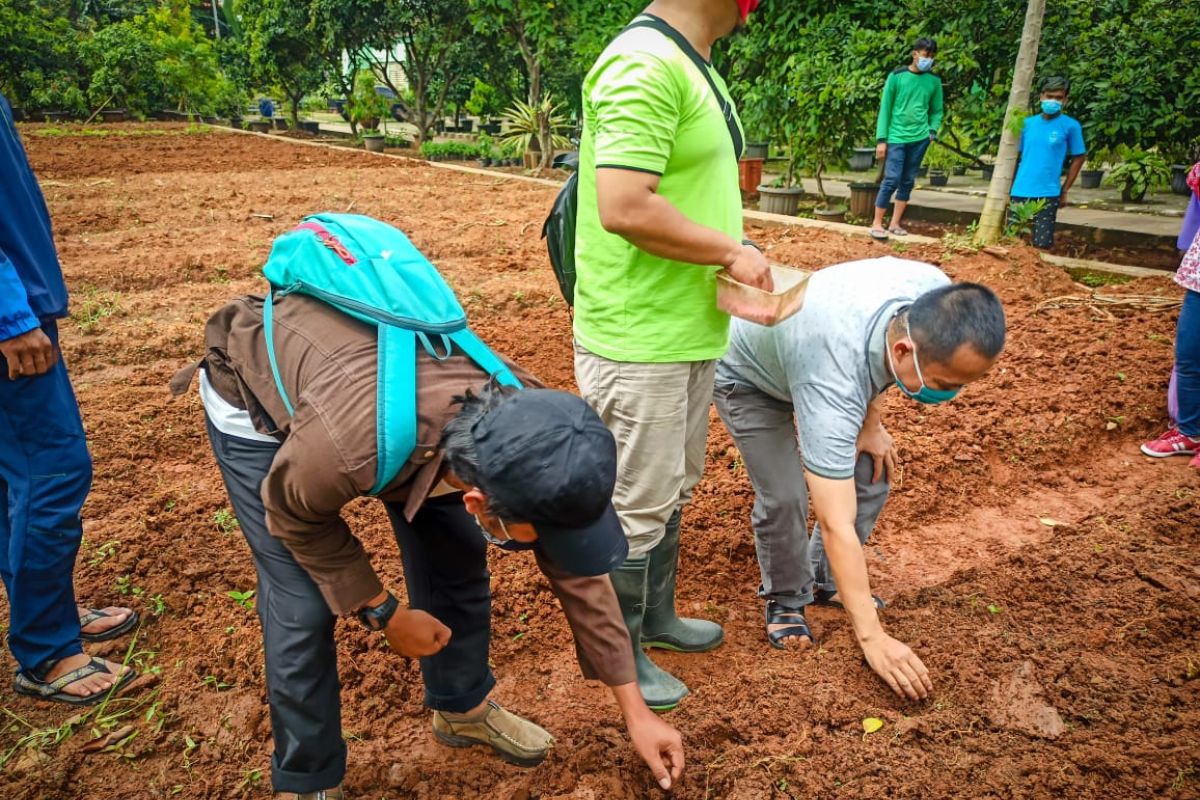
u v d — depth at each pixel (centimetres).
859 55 1012
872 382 241
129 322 609
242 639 292
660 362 231
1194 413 425
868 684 267
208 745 254
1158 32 854
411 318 172
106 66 2500
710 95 218
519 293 658
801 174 1500
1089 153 929
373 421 163
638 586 250
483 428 150
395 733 261
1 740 255
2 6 2412
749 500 382
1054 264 764
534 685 281
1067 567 328
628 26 220
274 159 1603
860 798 228
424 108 2002
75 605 272
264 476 199
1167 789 228
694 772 240
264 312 193
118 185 1213
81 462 257
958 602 307
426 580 225
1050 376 504
